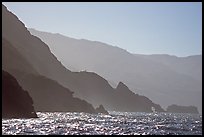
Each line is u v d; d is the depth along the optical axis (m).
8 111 117.94
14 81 125.88
